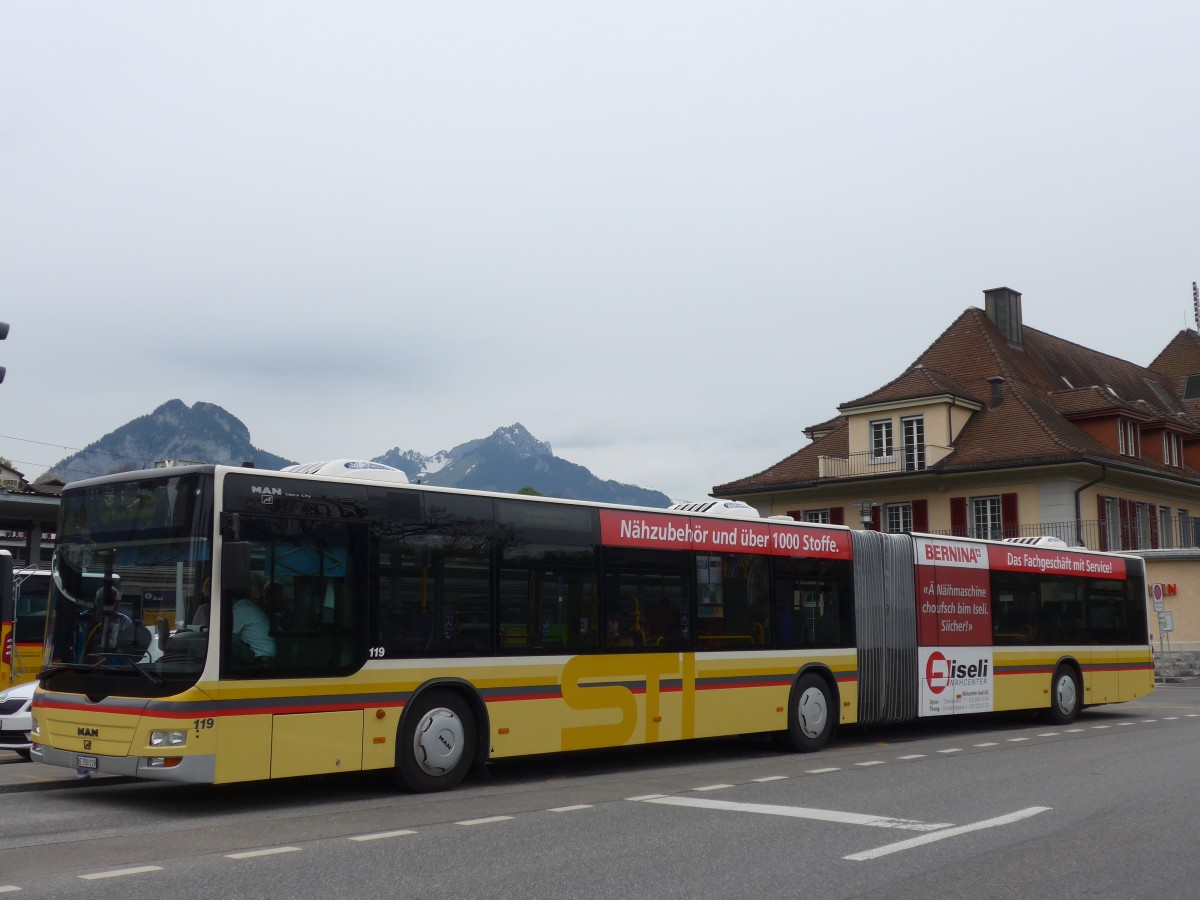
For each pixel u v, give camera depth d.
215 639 10.59
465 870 8.29
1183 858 8.88
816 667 16.73
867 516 46.22
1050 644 21.39
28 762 15.22
